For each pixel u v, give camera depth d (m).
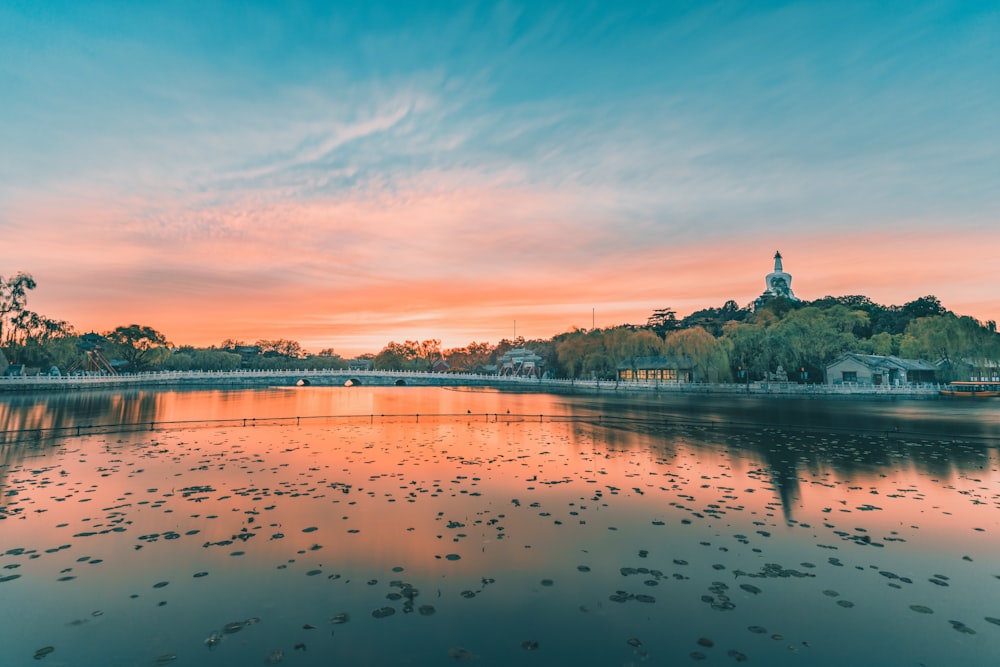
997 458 21.97
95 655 7.20
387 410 53.12
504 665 7.02
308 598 8.95
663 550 11.20
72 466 20.14
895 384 74.44
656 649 7.41
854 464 20.66
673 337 76.31
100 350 105.31
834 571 10.07
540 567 10.30
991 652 7.29
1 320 84.56
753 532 12.34
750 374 83.88
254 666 6.93
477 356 187.62
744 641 7.61
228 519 13.23
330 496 15.58
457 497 15.54
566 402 62.62
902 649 7.38
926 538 11.87
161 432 31.66
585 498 15.43
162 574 9.87
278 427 35.00
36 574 9.80
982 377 76.06
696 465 20.55
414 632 7.87
